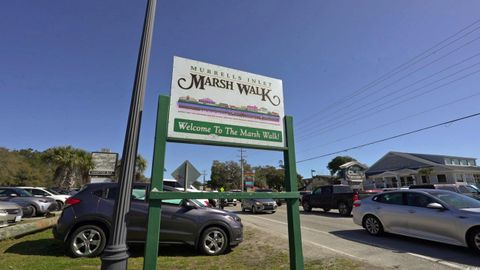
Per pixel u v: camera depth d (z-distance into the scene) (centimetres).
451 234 634
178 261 557
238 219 687
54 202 1433
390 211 792
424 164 3553
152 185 349
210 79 439
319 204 1720
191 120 405
